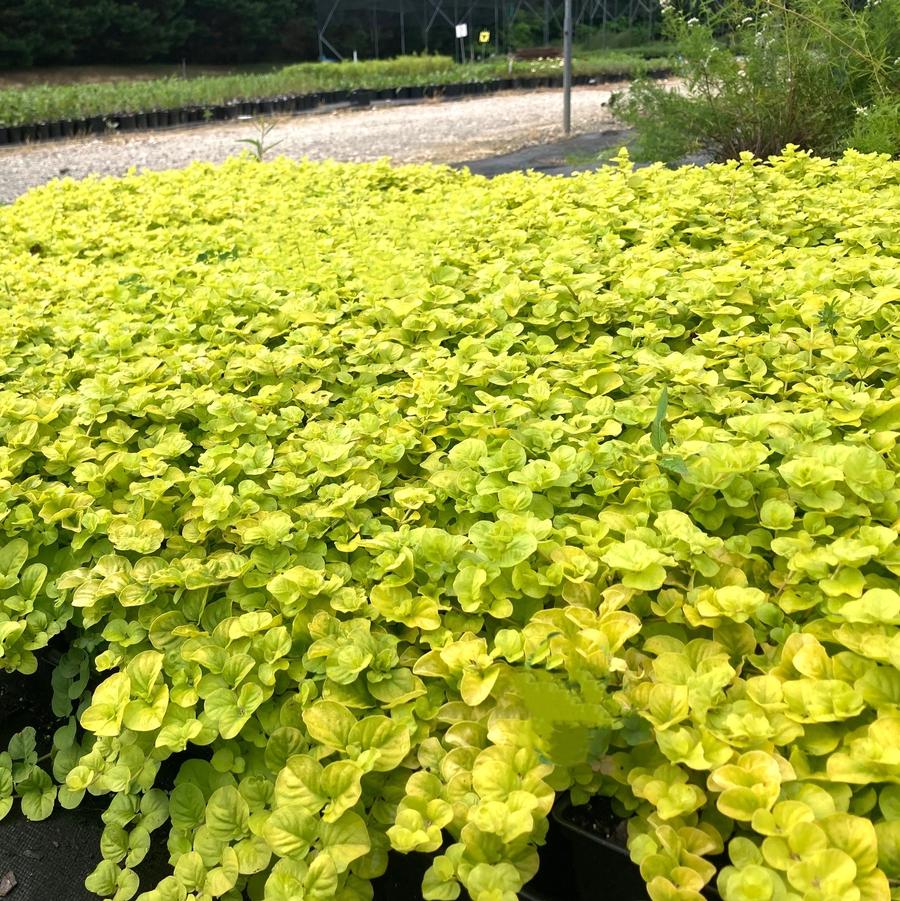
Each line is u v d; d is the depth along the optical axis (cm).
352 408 334
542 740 179
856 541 212
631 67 2372
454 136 1402
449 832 195
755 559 235
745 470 245
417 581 242
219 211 635
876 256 429
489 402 300
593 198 540
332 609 232
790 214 486
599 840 183
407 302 384
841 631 195
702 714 183
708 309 368
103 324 406
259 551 251
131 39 2989
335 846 177
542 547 234
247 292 424
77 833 242
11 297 470
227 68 3322
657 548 228
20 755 252
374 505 285
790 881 151
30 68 2856
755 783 169
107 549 275
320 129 1612
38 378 378
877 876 152
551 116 1605
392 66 2478
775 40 732
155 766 219
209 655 219
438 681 216
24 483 297
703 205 514
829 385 296
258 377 365
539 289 393
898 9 689
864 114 681
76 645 262
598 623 204
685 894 157
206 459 291
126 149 1439
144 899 192
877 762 165
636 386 325
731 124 763
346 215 599
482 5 3095
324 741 192
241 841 199
